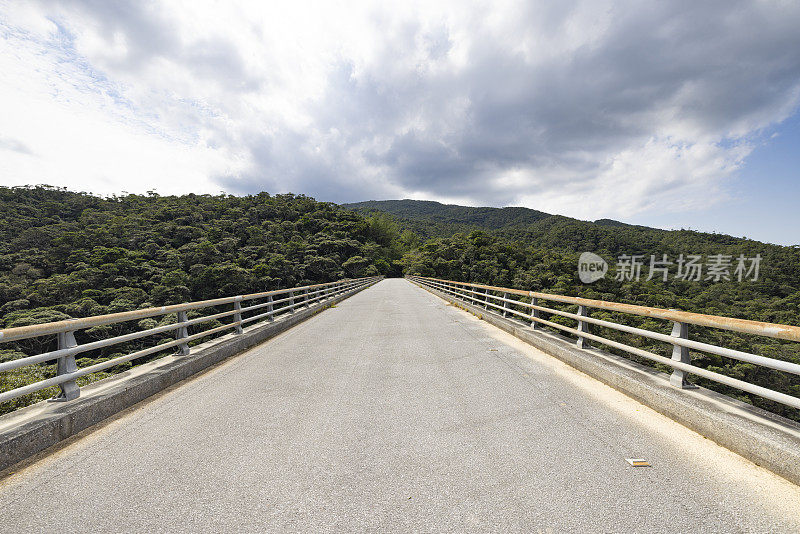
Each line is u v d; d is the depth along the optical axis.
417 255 106.69
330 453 3.02
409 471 2.72
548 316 25.05
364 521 2.17
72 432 3.42
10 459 2.87
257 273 58.12
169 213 86.75
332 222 112.12
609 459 2.86
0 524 2.19
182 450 3.11
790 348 22.42
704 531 2.06
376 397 4.37
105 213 83.25
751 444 2.78
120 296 39.12
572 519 2.16
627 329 4.62
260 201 120.19
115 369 23.45
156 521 2.21
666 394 3.67
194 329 31.16
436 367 5.71
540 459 2.87
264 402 4.27
